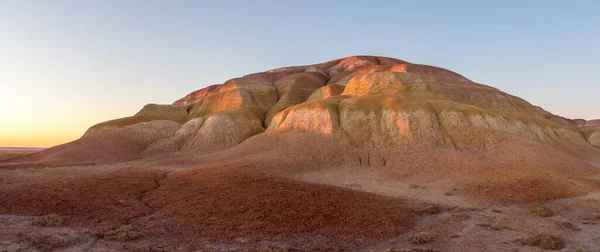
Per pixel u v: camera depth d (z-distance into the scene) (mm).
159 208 24844
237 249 16438
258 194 28609
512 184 35688
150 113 132125
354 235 19031
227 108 124500
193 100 174625
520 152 54688
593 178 44781
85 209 23141
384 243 18047
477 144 59750
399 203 28250
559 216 24359
